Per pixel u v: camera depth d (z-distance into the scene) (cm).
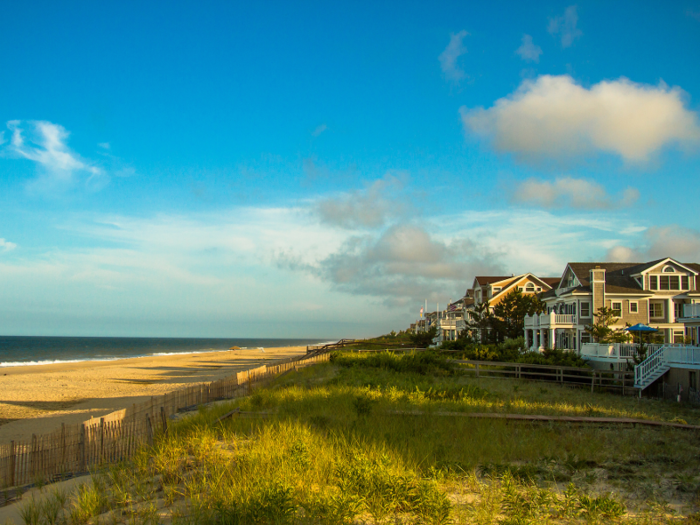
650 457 991
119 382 4016
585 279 4422
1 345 16775
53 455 1034
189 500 723
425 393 1880
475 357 3747
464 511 664
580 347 4088
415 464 863
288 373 3172
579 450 1013
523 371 3153
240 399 1898
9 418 2262
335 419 1274
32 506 725
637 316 4066
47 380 4172
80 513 680
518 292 4941
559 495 764
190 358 8938
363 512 680
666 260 4116
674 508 720
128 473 905
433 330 6047
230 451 1020
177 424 1378
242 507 628
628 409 1977
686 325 3334
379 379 2389
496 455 962
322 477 796
